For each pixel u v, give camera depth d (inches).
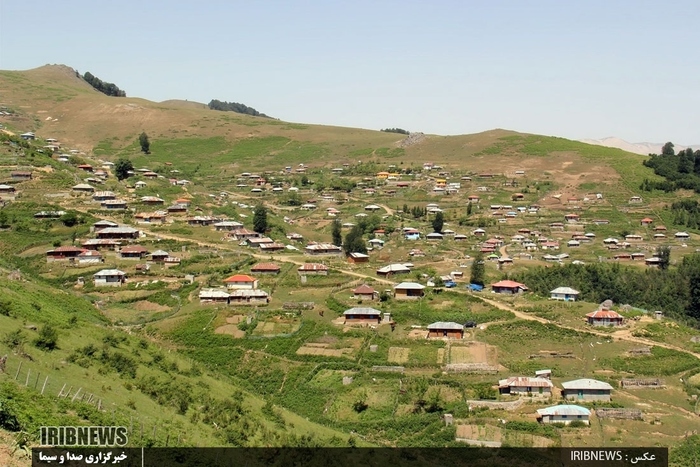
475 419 4675.2
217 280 7278.5
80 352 3900.1
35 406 2748.5
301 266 7755.9
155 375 4111.7
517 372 5378.9
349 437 4315.9
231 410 3890.3
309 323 6190.9
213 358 5644.7
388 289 7057.1
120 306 6540.4
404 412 4832.7
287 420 4279.0
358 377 5324.8
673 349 5797.2
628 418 4704.7
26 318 4249.5
